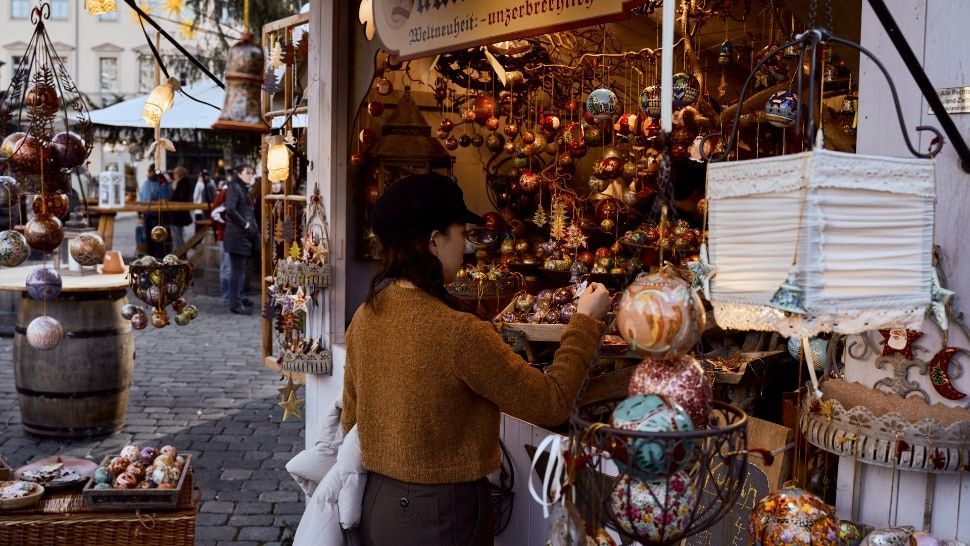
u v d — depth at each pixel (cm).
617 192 396
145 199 1286
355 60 403
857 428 179
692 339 135
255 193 1202
